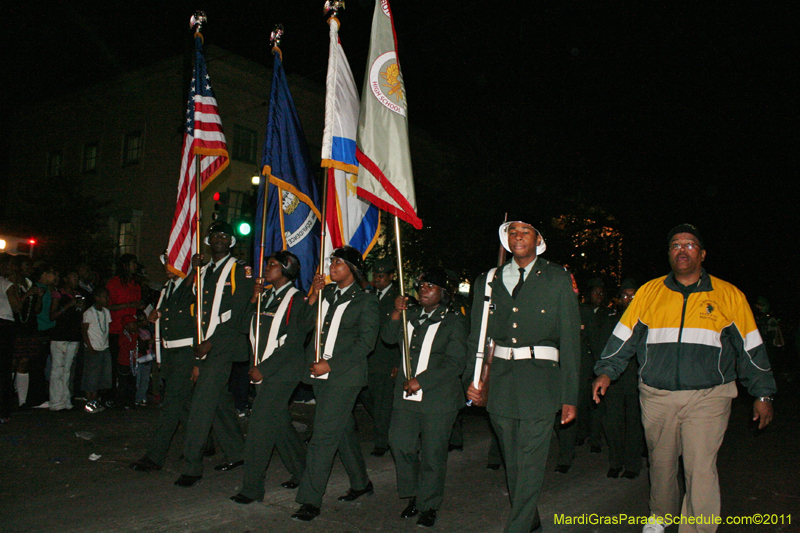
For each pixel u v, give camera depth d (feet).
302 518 14.65
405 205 16.03
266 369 15.80
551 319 12.55
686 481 12.30
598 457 22.98
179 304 18.80
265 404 15.81
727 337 12.38
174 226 20.39
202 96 20.08
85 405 27.73
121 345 28.40
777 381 53.67
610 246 52.54
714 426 12.10
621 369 13.50
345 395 15.05
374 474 19.45
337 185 19.75
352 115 18.60
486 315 13.14
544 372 12.42
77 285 28.86
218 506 15.43
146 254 62.69
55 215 58.29
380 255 50.78
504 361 12.75
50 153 75.66
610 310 23.26
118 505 15.26
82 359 31.30
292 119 20.56
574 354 12.37
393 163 16.21
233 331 17.42
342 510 15.67
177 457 20.27
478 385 12.94
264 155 18.84
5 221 60.03
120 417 26.50
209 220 58.95
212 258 18.58
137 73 65.51
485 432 27.43
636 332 13.33
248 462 15.74
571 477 19.88
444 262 49.67
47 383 29.94
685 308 12.52
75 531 13.48
